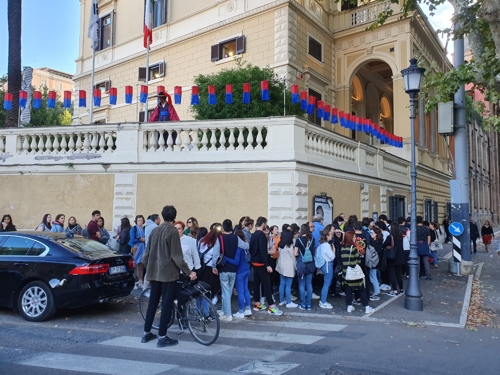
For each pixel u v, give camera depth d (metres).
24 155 13.08
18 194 13.02
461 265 13.25
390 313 8.19
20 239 7.84
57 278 7.23
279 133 11.20
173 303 6.59
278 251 9.38
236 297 9.71
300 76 19.02
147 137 12.27
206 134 11.85
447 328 7.18
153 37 24.52
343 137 13.66
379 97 29.12
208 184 11.59
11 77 15.63
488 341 6.45
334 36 23.11
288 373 4.95
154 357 5.48
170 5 24.02
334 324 7.38
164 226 6.05
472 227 21.20
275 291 10.46
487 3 8.27
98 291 7.32
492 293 10.35
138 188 12.03
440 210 27.23
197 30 22.14
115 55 26.45
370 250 9.15
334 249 9.05
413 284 8.51
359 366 5.23
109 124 12.37
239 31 20.75
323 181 12.41
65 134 12.85
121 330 6.84
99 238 10.78
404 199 19.97
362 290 8.27
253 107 14.59
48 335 6.47
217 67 21.39
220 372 4.94
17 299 7.46
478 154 42.62
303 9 20.23
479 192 42.31
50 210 12.71
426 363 5.40
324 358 5.52
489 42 12.99
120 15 26.61
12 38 15.69
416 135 24.56
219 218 11.41
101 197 12.30
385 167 17.70
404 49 21.12
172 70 23.28
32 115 26.50
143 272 10.18
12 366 5.05
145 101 13.70
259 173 11.23
